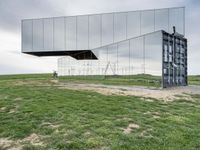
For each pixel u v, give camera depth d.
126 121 7.95
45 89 15.02
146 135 6.74
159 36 20.38
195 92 17.22
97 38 32.47
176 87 21.34
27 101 10.88
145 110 9.93
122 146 5.86
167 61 21.11
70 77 27.59
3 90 14.59
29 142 6.29
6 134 6.83
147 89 17.75
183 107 11.30
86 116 8.41
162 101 12.56
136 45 21.78
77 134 6.63
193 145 6.05
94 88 16.30
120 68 22.91
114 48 23.64
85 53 33.28
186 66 25.34
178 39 23.84
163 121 8.32
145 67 20.95
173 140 6.36
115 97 12.52
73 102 10.63
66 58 28.27
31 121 7.89
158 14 30.20
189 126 7.91
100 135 6.56
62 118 8.13
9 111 9.31
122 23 31.48
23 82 21.78
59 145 5.96
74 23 33.59
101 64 24.83
